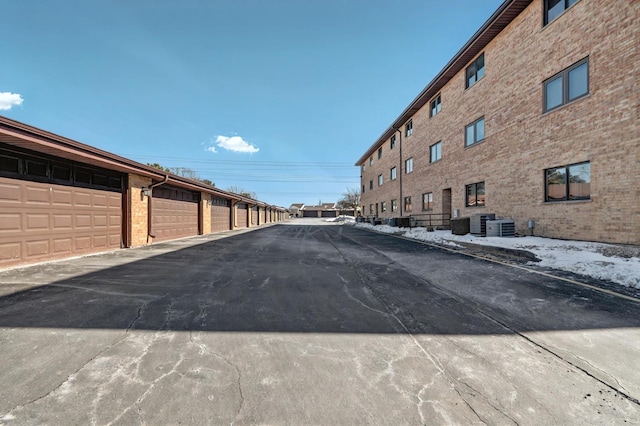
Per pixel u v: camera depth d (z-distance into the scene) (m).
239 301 4.24
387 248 10.33
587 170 8.38
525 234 10.61
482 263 6.99
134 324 3.37
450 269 6.38
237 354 2.70
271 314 3.72
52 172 7.70
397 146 24.64
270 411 1.96
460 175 15.09
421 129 19.94
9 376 2.33
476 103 13.70
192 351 2.75
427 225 18.98
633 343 2.89
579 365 2.51
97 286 5.04
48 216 7.57
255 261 7.68
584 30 8.38
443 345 2.88
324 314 3.73
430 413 1.95
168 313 3.73
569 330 3.19
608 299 4.14
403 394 2.14
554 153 9.39
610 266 5.57
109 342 2.92
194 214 16.62
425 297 4.42
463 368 2.48
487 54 12.86
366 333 3.16
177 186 14.11
